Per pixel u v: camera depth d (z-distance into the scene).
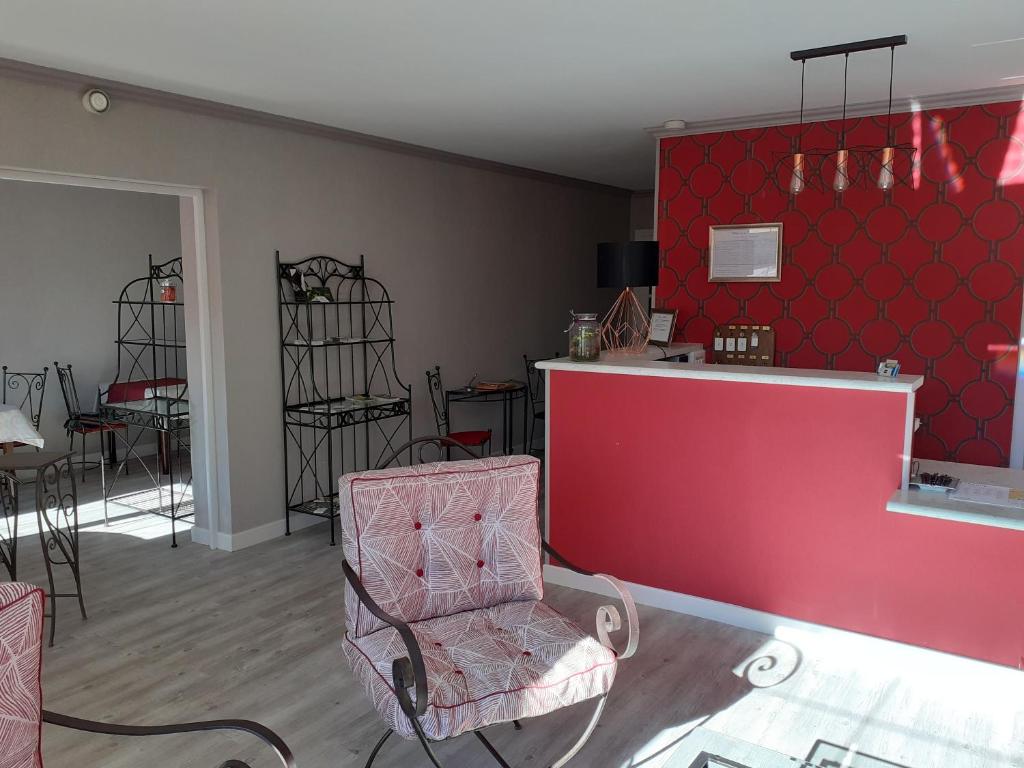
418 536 2.56
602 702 2.32
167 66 3.46
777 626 3.33
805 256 4.73
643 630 3.40
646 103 4.29
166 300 5.34
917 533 2.99
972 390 4.34
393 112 4.45
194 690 2.99
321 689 2.99
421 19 2.88
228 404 4.42
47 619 3.61
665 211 5.18
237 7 2.73
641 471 3.59
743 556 3.38
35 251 6.14
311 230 4.86
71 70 3.51
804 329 4.79
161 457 6.49
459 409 6.33
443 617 2.57
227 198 4.33
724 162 4.93
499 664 2.26
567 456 3.79
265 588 3.97
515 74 3.66
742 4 2.75
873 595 3.11
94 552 4.50
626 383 3.58
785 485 3.25
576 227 7.56
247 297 4.48
